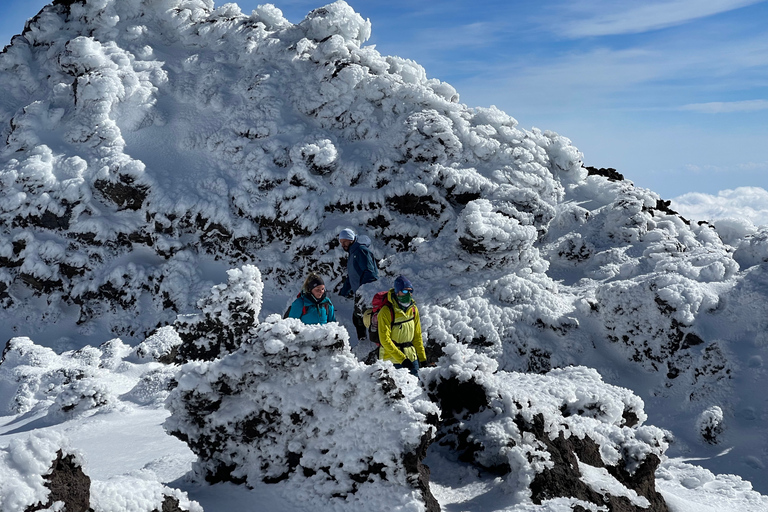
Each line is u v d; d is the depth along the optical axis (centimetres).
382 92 1448
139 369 994
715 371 826
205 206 1330
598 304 1007
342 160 1372
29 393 930
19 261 1327
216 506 359
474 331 983
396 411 365
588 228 1322
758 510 498
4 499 231
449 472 420
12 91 1592
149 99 1482
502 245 1071
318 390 384
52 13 1680
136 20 1677
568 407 510
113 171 1348
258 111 1441
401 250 1312
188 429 394
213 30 1642
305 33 1612
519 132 1466
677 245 1185
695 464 709
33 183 1341
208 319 973
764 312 848
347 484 360
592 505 371
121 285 1302
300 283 1303
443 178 1334
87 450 581
